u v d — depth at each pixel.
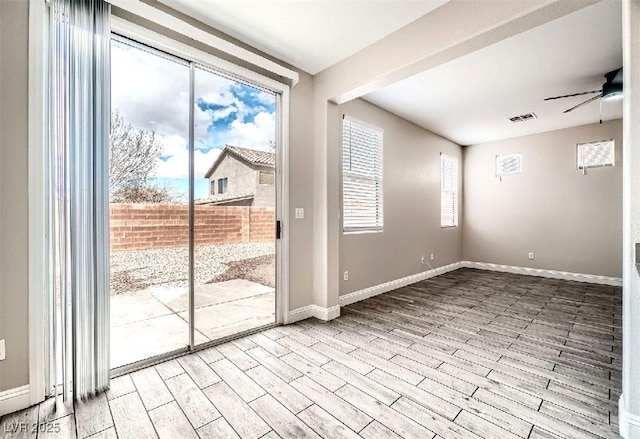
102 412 1.67
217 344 2.55
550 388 1.91
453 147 5.98
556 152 5.21
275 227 3.02
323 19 2.35
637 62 1.45
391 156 4.40
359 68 2.81
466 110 4.23
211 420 1.61
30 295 1.70
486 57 2.81
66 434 1.51
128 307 2.44
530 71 3.09
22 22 1.67
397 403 1.75
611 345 2.54
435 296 4.11
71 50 1.77
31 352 1.71
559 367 2.17
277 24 2.41
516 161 5.66
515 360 2.28
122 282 2.33
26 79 1.68
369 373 2.09
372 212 4.14
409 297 4.07
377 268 4.21
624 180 1.50
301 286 3.21
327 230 3.20
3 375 1.65
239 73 2.63
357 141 3.90
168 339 2.52
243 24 2.41
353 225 3.86
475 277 5.34
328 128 3.21
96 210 1.86
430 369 2.14
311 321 3.14
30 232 1.70
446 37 2.19
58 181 1.76
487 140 5.86
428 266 5.27
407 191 4.75
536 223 5.44
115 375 2.04
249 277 2.95
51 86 1.73
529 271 5.53
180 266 2.42
